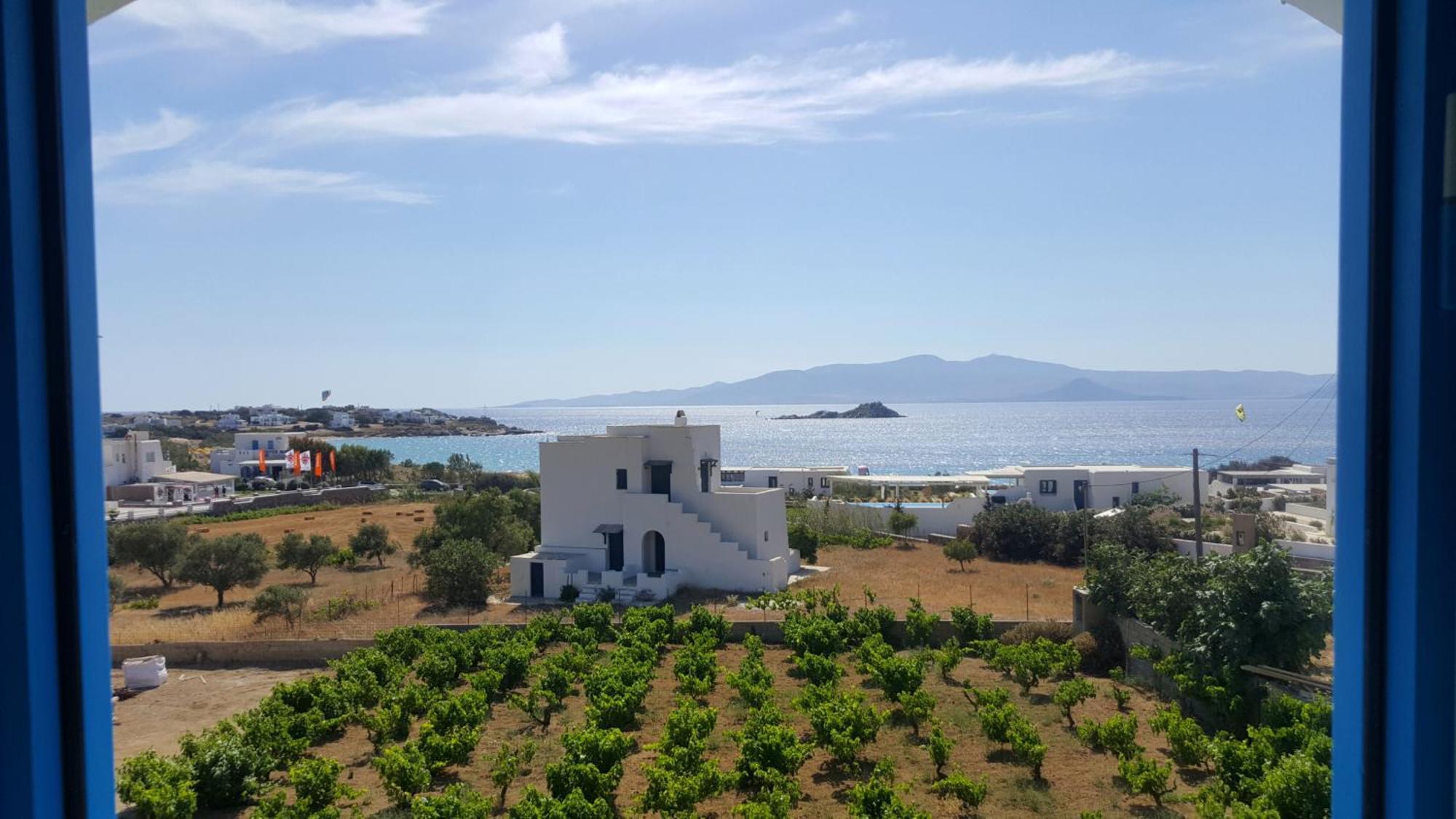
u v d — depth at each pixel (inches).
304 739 834.2
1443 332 107.8
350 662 1026.7
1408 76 110.9
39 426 111.0
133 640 1240.8
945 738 798.5
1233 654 776.3
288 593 1381.6
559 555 1588.3
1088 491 2561.5
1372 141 114.8
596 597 1489.9
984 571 1731.1
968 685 941.2
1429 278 108.1
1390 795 112.9
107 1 132.9
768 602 1387.8
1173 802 657.0
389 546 2016.5
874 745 816.9
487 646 1157.7
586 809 623.8
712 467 1667.1
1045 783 708.7
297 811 644.7
